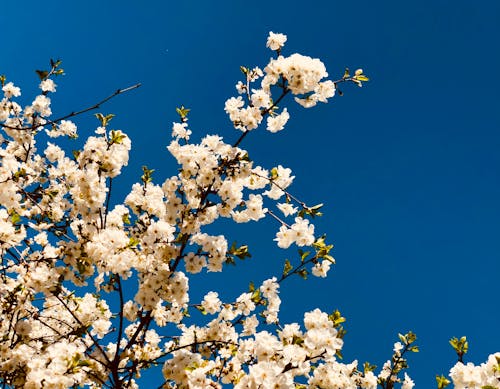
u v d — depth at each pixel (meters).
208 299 6.53
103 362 5.68
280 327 5.91
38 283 5.49
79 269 5.42
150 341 6.84
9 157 5.66
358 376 7.00
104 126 5.63
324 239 5.90
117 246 5.43
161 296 5.64
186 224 5.80
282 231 5.97
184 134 6.31
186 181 6.04
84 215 5.54
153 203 6.10
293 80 5.47
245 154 5.91
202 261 5.69
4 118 8.07
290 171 6.19
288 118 5.90
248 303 6.35
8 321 5.84
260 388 4.27
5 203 5.50
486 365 4.26
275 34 5.67
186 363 5.41
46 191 6.28
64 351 4.65
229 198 5.93
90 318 6.63
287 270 6.07
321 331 4.54
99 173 5.46
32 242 6.11
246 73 6.13
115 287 5.85
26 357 5.11
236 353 5.99
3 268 5.43
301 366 4.69
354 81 5.65
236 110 5.89
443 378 4.64
